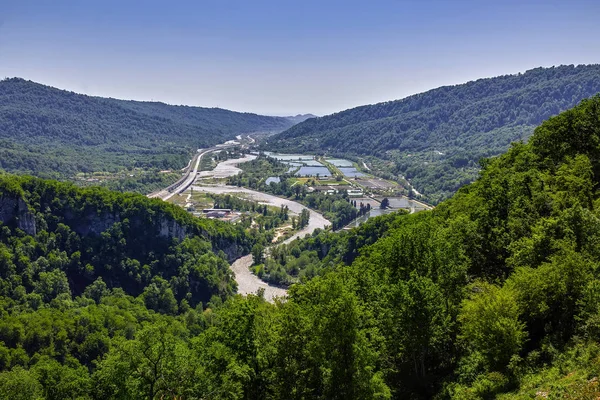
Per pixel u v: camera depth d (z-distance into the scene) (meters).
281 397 45.72
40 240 188.25
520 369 41.69
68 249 195.00
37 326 132.75
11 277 163.88
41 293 167.00
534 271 47.06
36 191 198.75
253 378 48.09
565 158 79.56
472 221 71.31
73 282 188.62
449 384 47.47
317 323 45.66
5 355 119.25
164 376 50.22
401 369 56.75
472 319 45.75
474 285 57.50
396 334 50.50
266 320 55.47
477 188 98.00
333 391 43.62
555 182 70.19
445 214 103.56
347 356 44.06
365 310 52.06
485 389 41.81
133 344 51.88
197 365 51.03
